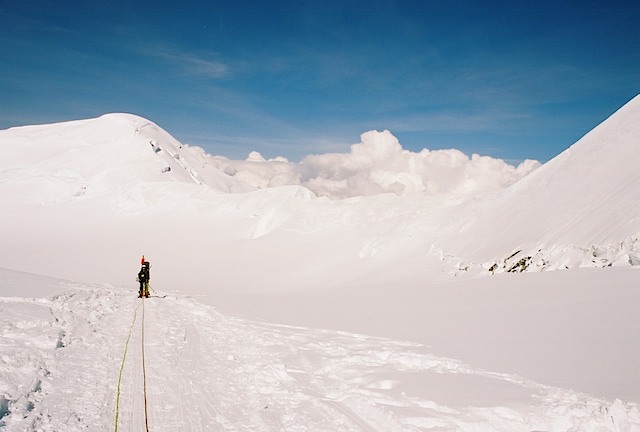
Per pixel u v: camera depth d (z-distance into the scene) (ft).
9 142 404.98
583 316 36.01
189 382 27.68
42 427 19.77
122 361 31.76
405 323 43.98
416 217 150.10
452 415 20.06
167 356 34.04
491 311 44.06
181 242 208.74
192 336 43.21
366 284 109.91
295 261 159.02
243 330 46.11
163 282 152.56
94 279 159.63
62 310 47.91
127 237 223.10
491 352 29.78
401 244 136.98
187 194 274.77
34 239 230.48
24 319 38.70
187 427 20.68
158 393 25.40
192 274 161.17
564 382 22.44
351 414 22.24
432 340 35.35
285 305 68.03
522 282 60.03
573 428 17.61
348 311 56.29
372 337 39.27
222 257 180.14
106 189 316.81
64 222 260.42
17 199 304.71
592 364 24.56
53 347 32.68
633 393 19.69
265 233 201.67
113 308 58.34
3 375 24.58
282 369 30.42
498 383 23.59
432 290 68.85
